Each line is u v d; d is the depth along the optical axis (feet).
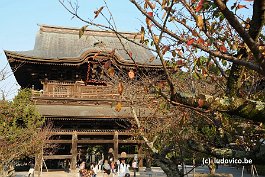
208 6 13.79
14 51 109.09
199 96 14.99
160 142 33.14
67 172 111.96
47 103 115.14
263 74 12.60
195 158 28.45
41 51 128.06
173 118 31.48
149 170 114.93
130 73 16.20
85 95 116.57
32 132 83.76
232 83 17.22
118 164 96.53
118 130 114.73
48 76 118.93
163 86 16.88
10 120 78.74
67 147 139.95
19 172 130.72
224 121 18.42
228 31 19.85
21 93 122.01
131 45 136.26
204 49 13.66
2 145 63.00
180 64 19.84
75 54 133.69
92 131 113.70
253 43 12.23
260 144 18.34
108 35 143.23
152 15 13.79
